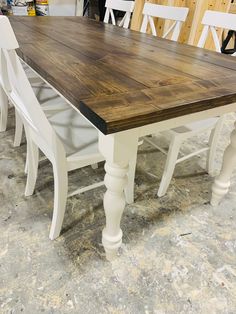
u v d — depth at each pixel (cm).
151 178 166
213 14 151
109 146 75
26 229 126
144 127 75
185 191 157
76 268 111
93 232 127
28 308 96
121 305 99
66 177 106
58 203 112
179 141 133
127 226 132
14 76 83
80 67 96
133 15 270
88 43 136
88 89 77
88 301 100
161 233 129
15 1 278
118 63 104
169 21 244
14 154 177
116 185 87
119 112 64
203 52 133
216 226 135
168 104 70
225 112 94
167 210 143
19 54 116
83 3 342
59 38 143
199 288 106
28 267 109
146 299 102
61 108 134
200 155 191
